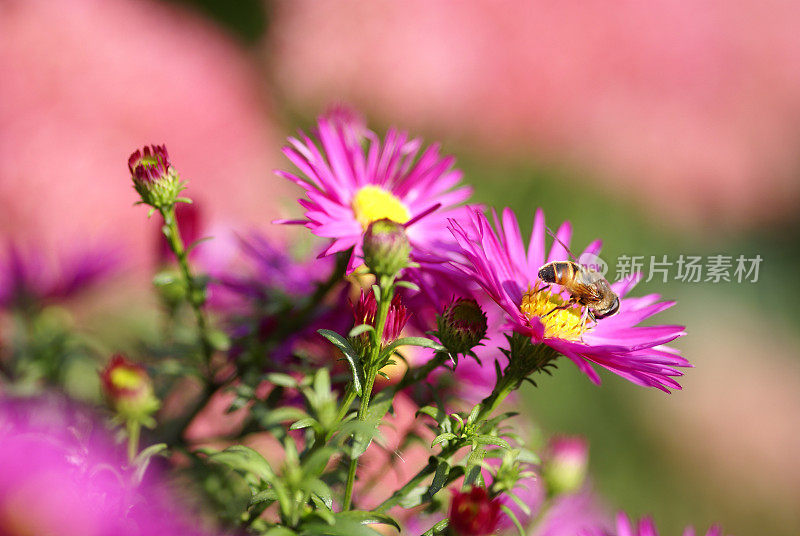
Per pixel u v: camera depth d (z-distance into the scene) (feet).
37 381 1.30
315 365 1.22
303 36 2.34
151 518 1.12
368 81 2.31
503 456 1.16
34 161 1.59
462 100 2.36
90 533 1.05
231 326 1.28
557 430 2.50
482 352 1.29
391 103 2.34
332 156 1.27
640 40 2.52
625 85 2.52
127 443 1.20
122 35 1.88
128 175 1.63
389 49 2.30
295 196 2.00
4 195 1.57
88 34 1.77
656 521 2.53
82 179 1.60
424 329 1.22
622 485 2.53
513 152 2.49
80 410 1.25
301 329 1.23
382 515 1.11
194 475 1.22
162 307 1.31
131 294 1.45
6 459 1.04
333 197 1.24
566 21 2.47
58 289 1.38
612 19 2.51
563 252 1.28
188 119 1.82
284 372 1.22
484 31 2.39
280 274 1.28
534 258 1.27
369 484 1.24
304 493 1.11
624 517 1.27
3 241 1.53
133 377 1.16
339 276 1.22
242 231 1.37
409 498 1.15
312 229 1.21
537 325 1.15
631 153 2.54
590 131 2.51
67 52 1.70
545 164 2.55
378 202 1.25
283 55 2.37
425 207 1.28
